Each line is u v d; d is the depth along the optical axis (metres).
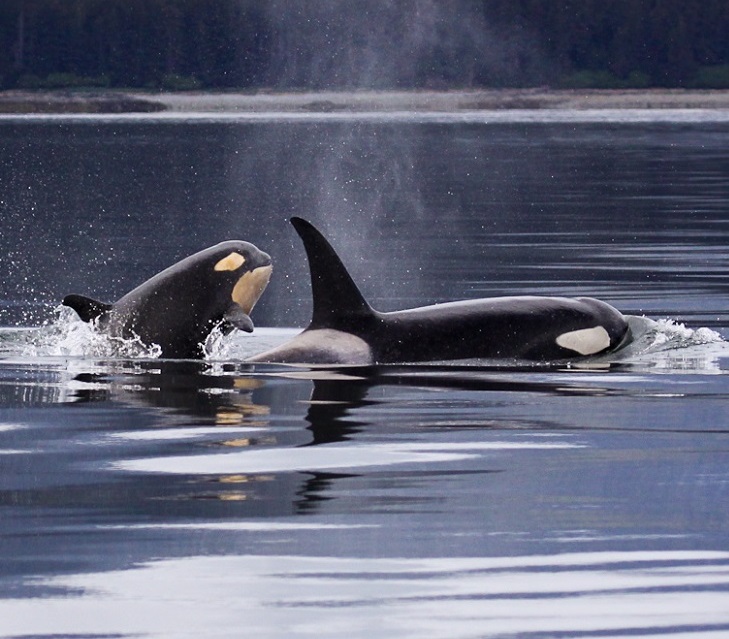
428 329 42.88
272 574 23.44
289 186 133.25
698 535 25.33
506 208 108.44
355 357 41.94
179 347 43.25
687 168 149.88
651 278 65.94
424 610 22.03
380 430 33.34
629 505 27.14
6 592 22.59
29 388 38.53
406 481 28.80
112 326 43.66
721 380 39.94
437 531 25.56
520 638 21.00
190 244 83.44
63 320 53.84
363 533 25.44
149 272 71.06
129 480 28.75
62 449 31.45
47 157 166.38
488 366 41.91
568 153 178.12
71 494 27.77
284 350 42.28
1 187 127.25
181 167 155.00
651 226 91.94
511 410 35.72
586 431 33.38
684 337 46.41
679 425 34.00
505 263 73.75
